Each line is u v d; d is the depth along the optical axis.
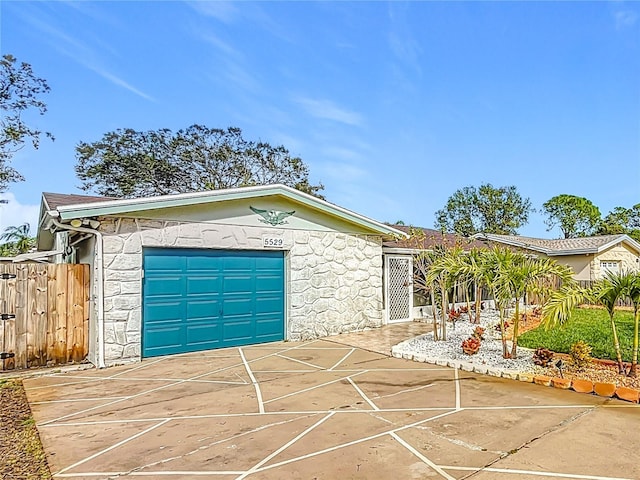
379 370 7.89
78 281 8.62
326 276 11.83
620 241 22.52
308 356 9.17
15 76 20.25
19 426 5.25
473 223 43.19
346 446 4.49
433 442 4.56
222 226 9.98
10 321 7.91
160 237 9.10
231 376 7.54
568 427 4.95
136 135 33.09
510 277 7.82
